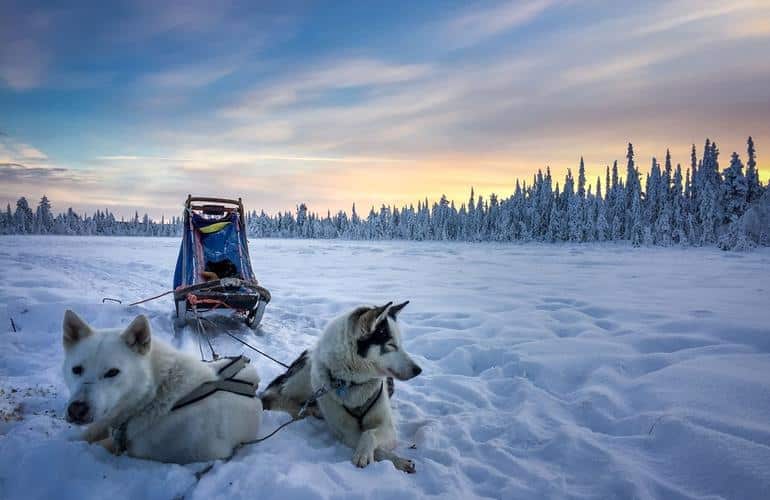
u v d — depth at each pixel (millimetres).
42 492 2729
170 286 12531
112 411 3037
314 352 4215
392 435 3846
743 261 27047
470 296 11484
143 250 30516
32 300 8266
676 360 5613
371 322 3812
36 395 4371
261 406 3916
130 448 3176
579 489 3145
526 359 5957
